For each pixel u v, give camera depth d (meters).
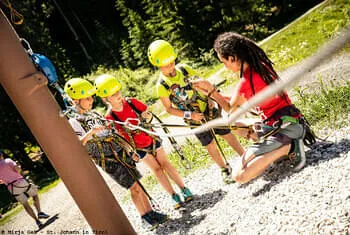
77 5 45.41
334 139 5.03
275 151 4.62
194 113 5.30
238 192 5.07
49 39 23.92
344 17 13.67
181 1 25.25
